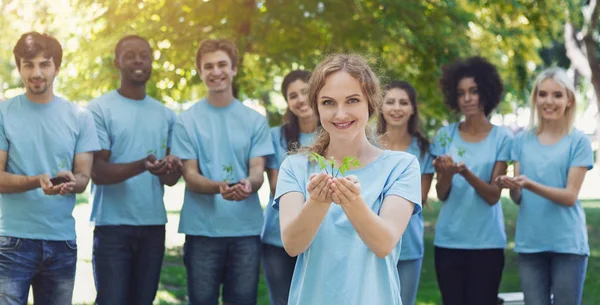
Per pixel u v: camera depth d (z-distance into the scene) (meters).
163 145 5.40
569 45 16.44
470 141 5.50
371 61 3.29
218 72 5.27
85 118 4.85
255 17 8.87
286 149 5.41
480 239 5.28
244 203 5.25
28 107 4.67
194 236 5.23
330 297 2.91
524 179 5.02
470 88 5.46
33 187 4.44
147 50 5.34
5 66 16.05
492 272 5.30
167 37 8.95
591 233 13.44
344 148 3.08
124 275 5.16
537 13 9.95
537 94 5.23
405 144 5.47
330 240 2.95
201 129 5.28
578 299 5.08
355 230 2.89
